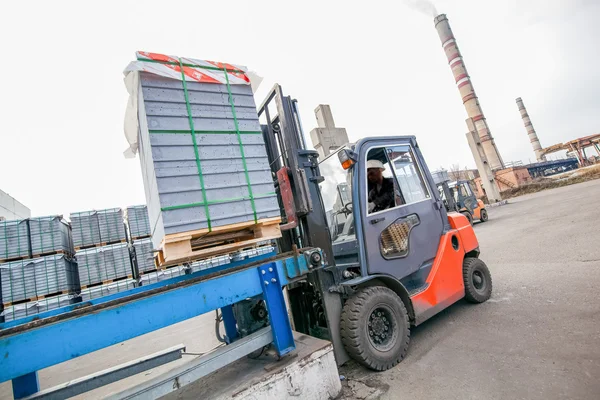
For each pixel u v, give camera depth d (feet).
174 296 6.18
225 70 8.28
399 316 9.43
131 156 10.87
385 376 8.50
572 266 14.99
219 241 7.98
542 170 158.71
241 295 7.09
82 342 5.18
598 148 175.42
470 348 9.23
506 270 17.21
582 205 34.76
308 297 10.60
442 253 11.82
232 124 8.02
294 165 9.31
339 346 8.91
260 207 7.88
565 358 7.66
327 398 7.54
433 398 7.16
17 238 18.25
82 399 12.55
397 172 11.92
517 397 6.64
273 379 6.85
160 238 7.42
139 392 5.96
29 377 7.78
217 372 8.23
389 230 10.70
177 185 6.85
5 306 17.17
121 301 5.64
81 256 19.45
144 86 7.03
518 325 10.07
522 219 38.52
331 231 12.78
